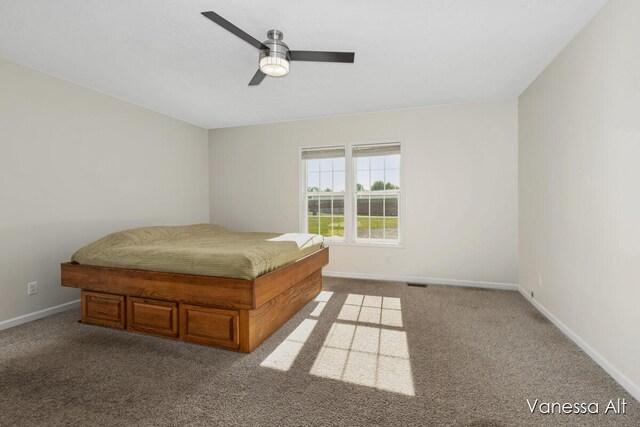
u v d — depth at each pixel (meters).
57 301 3.19
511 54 2.77
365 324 2.84
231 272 2.30
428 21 2.27
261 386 1.86
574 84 2.46
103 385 1.87
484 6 2.10
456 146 4.17
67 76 3.19
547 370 2.04
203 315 2.40
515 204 3.95
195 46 2.63
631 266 1.81
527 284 3.59
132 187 4.02
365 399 1.73
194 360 2.17
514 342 2.45
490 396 1.76
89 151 3.49
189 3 2.05
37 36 2.45
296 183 4.93
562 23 2.29
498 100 4.00
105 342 2.46
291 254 3.02
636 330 1.77
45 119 3.08
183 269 2.44
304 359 2.19
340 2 2.04
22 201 2.90
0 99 2.75
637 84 1.75
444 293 3.82
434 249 4.29
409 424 1.53
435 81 3.39
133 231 3.17
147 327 2.59
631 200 1.81
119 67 3.01
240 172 5.24
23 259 2.92
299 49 2.67
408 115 4.36
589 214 2.25
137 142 4.09
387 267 4.50
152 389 1.83
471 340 2.49
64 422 1.54
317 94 3.79
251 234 4.05
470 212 4.14
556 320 2.78
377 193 4.62
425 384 1.88
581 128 2.36
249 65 3.00
